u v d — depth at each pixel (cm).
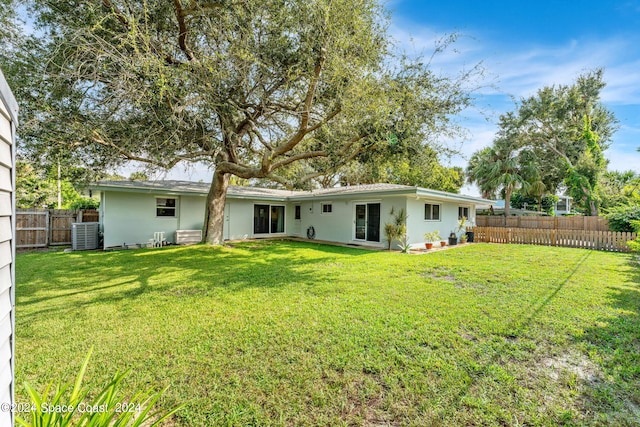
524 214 2561
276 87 704
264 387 247
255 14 564
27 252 993
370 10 592
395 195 1097
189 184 1428
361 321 385
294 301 470
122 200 1112
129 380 256
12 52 593
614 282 595
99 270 700
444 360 289
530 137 2431
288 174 1341
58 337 338
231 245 1202
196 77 568
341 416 216
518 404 227
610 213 1291
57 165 789
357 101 622
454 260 868
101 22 478
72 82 557
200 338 336
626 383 253
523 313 415
